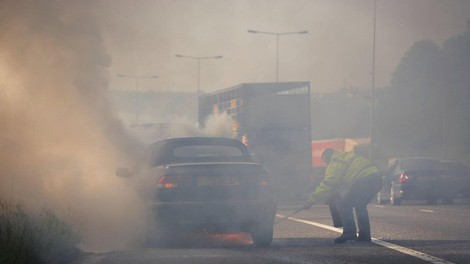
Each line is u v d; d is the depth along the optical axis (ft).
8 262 57.21
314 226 113.50
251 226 85.66
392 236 95.30
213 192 85.30
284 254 75.41
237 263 68.44
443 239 90.48
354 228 87.97
